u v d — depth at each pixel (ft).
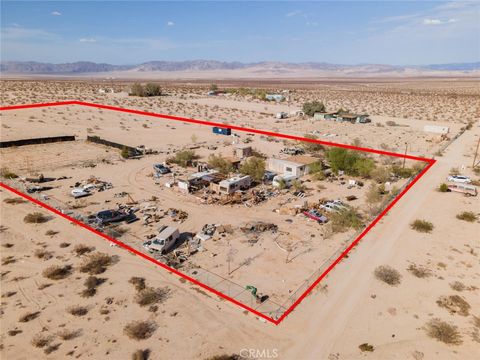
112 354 75.66
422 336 82.48
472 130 350.84
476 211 153.99
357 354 76.64
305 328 83.97
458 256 117.39
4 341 78.33
